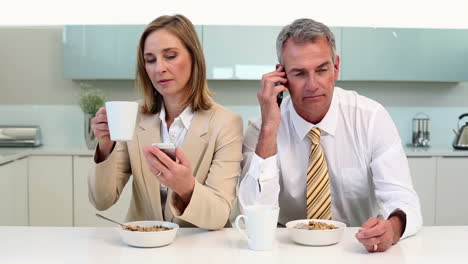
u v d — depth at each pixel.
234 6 3.93
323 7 3.94
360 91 4.02
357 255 1.11
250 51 3.63
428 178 3.48
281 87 1.42
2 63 3.93
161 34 1.41
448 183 3.49
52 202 3.40
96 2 3.90
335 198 1.67
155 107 1.57
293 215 1.70
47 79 3.94
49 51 3.93
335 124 1.58
